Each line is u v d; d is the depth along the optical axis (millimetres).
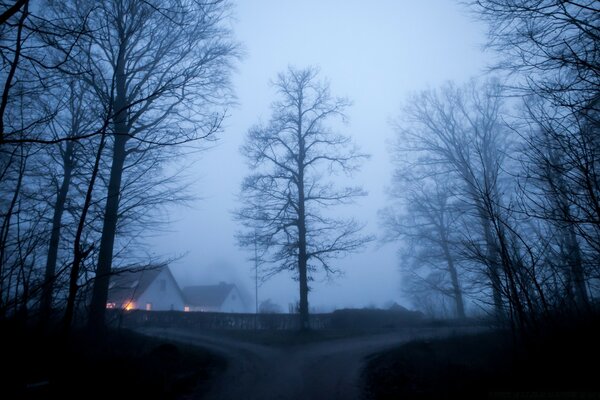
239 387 8219
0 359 4027
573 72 5023
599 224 4566
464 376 6434
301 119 22391
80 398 5160
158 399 6750
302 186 20875
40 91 5188
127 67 10930
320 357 11867
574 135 4707
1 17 3334
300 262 19516
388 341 14523
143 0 5254
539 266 6422
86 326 8727
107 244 9844
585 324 5410
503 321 7449
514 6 4898
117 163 10797
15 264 4301
